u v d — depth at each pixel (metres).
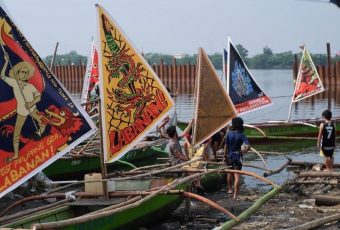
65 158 16.55
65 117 9.05
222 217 12.33
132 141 10.95
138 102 11.07
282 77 147.75
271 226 11.16
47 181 14.13
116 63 10.73
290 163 17.56
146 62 11.22
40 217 9.48
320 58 87.50
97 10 10.48
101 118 10.55
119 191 10.73
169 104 11.59
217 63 93.69
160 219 11.91
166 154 21.23
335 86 56.84
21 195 13.24
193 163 14.04
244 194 14.70
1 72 8.37
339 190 14.07
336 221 11.02
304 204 13.14
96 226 9.49
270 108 43.06
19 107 8.55
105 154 10.57
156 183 12.23
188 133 16.08
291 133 25.31
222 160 16.19
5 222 9.16
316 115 37.38
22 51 8.61
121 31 10.81
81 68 74.25
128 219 10.41
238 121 14.09
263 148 24.05
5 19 8.41
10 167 8.42
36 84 8.75
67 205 10.13
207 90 14.84
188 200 12.00
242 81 19.94
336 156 21.41
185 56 80.25
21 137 8.56
